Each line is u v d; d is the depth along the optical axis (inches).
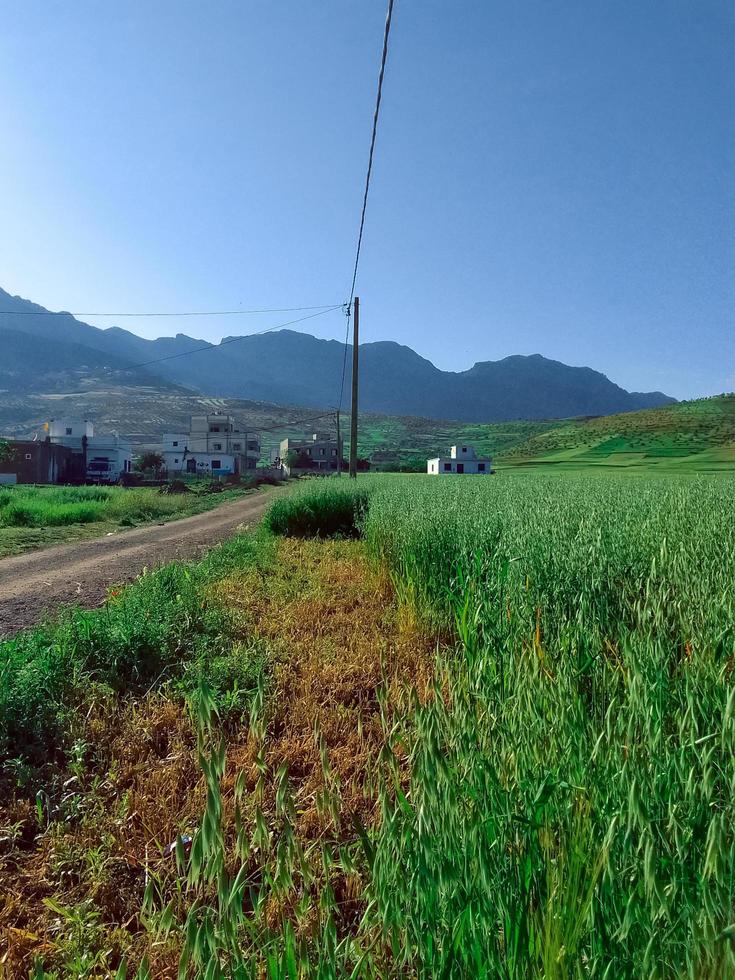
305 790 126.0
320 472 4229.8
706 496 389.4
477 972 52.0
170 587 289.7
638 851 54.1
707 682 76.8
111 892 105.2
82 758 146.4
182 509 1138.0
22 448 2758.4
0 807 133.3
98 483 2881.4
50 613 303.9
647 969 46.3
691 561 159.9
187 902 94.2
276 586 328.5
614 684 86.0
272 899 86.9
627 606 139.6
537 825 56.1
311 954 65.8
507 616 112.3
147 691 188.1
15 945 93.0
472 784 62.4
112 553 546.0
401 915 59.1
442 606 224.2
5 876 111.4
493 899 54.4
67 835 120.9
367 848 61.5
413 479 1058.1
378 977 61.2
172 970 84.4
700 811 55.2
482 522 257.9
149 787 135.9
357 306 1369.3
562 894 52.2
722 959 42.0
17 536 700.0
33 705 170.7
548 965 48.9
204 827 53.5
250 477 2888.8
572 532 216.2
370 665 196.9
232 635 238.7
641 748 64.9
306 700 174.7
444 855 56.7
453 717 75.0
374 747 142.1
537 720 73.1
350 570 385.1
